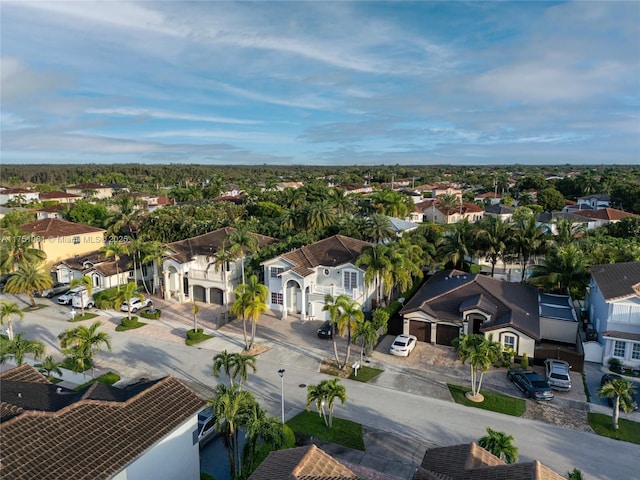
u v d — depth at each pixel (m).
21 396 20.39
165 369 34.16
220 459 23.78
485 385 31.25
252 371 33.38
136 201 104.81
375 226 61.78
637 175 186.62
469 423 26.58
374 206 92.75
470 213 111.94
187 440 20.75
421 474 16.88
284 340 39.31
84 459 16.50
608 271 40.50
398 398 29.48
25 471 15.29
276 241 58.22
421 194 146.75
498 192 169.00
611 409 28.08
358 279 43.50
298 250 47.91
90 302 49.56
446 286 42.66
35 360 35.50
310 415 27.45
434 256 56.97
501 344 33.28
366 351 36.56
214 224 69.31
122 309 47.66
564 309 40.56
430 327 38.19
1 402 18.84
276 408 28.30
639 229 74.69
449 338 37.75
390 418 27.12
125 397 20.81
